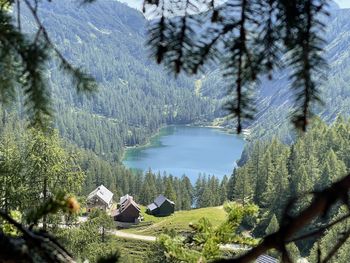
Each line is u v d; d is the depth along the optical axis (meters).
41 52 1.59
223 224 5.60
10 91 1.63
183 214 70.44
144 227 67.56
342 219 1.44
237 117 1.82
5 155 10.63
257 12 1.82
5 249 1.34
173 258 5.66
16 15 1.65
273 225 33.44
